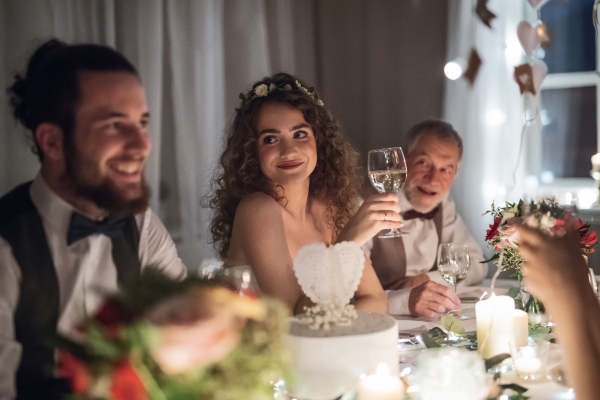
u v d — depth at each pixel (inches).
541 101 115.6
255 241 58.1
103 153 37.5
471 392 30.3
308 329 35.0
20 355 36.4
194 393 22.9
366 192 89.6
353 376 33.2
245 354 24.6
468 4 109.7
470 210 110.4
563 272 30.6
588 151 112.8
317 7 129.9
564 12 111.6
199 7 96.6
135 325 22.3
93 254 41.4
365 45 126.3
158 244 48.1
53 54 37.4
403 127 122.7
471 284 85.1
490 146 109.0
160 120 88.8
